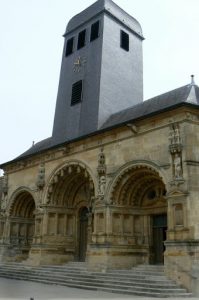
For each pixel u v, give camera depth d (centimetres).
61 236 3075
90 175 2703
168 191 2125
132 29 3731
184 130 2141
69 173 2991
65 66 3681
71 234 3130
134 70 3578
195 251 1927
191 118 2173
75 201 3203
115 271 2308
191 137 2134
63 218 3131
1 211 3647
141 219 2581
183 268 1923
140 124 2423
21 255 3516
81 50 3541
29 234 3641
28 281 2516
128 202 2573
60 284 2289
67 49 3750
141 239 2542
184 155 2103
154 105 2662
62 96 3553
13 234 3547
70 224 3153
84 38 3575
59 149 3045
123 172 2456
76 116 3259
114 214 2506
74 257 3081
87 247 2848
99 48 3322
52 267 2761
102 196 2541
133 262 2480
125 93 3369
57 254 3016
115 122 2869
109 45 3375
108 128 2595
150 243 2527
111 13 3519
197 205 2031
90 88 3241
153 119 2338
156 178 2441
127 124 2438
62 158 3031
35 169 3341
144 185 2553
